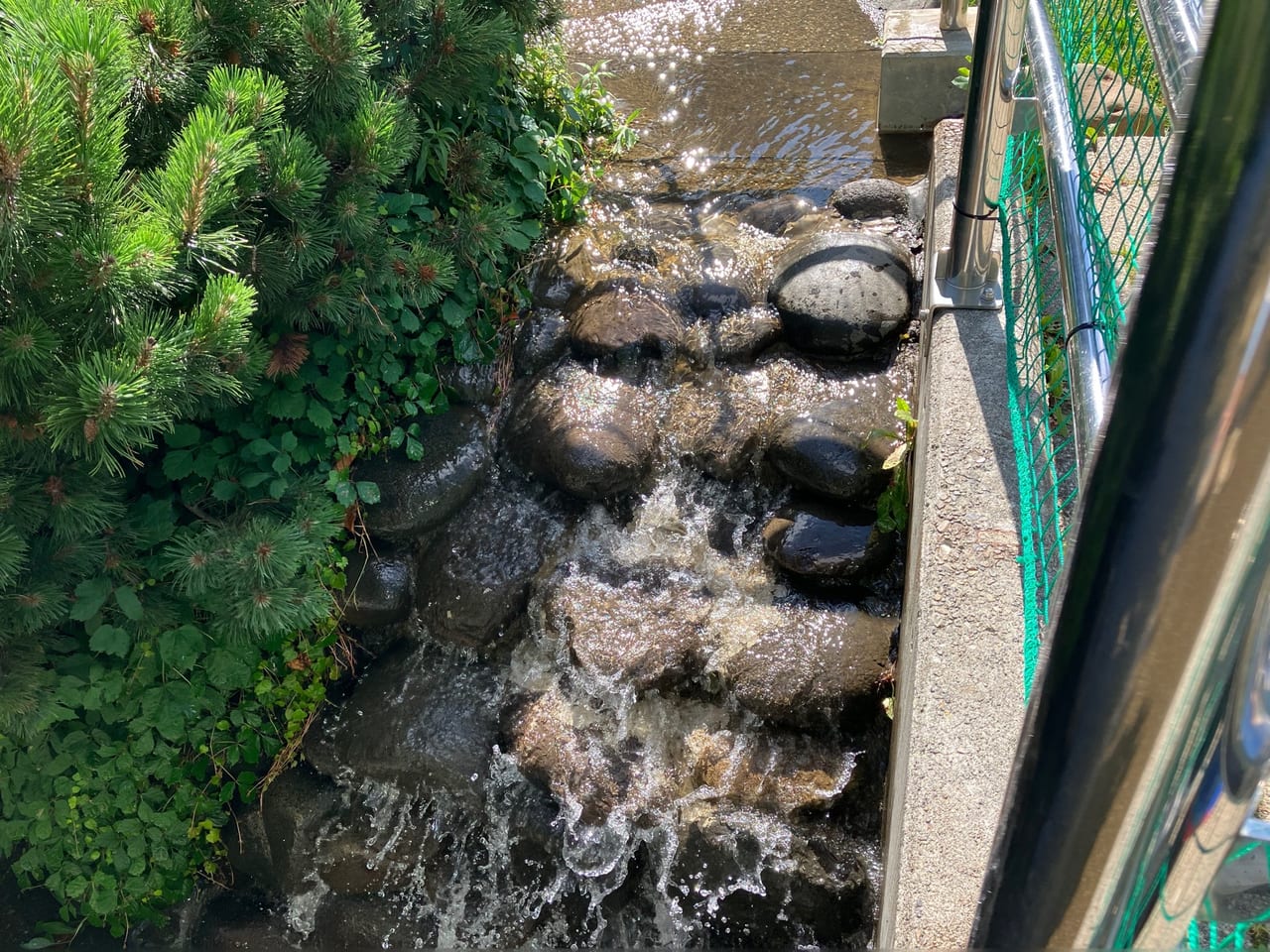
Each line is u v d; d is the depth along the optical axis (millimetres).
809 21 5875
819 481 3688
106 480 2998
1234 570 516
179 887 3707
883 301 3996
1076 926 645
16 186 2273
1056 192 2420
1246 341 473
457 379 4160
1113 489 532
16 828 3531
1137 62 3117
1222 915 733
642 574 3787
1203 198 469
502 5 3900
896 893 2047
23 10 2494
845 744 3367
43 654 3219
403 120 3367
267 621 3221
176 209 2678
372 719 3713
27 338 2504
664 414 4055
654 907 3406
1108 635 554
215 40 3119
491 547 3881
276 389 3619
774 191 4750
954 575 2535
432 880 3627
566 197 4574
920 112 4949
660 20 5926
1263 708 563
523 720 3607
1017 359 2984
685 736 3500
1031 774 619
